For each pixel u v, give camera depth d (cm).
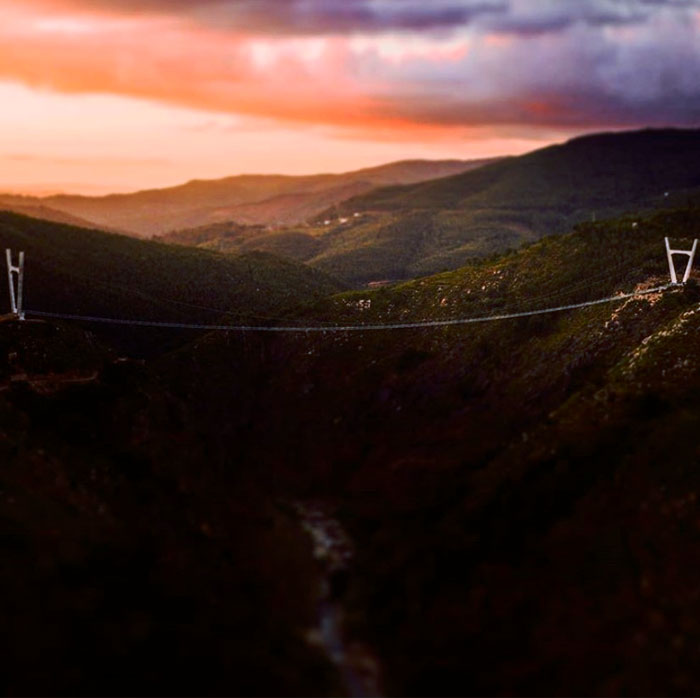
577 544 8406
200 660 7188
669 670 6675
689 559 7750
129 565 8538
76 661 6875
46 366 13250
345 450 13238
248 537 10188
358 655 7800
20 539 8288
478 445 11994
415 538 9756
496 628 7706
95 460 11088
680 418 9756
